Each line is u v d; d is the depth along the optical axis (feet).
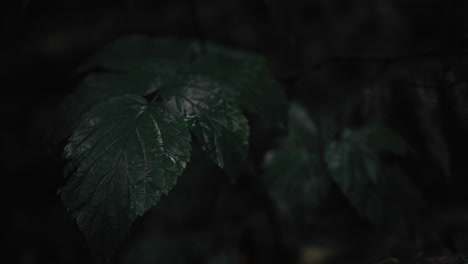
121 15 4.28
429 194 1.92
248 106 1.47
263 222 2.35
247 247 2.34
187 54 1.69
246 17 3.84
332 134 1.72
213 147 1.36
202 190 2.40
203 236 2.42
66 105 1.47
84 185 1.31
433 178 1.85
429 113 1.64
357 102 1.74
